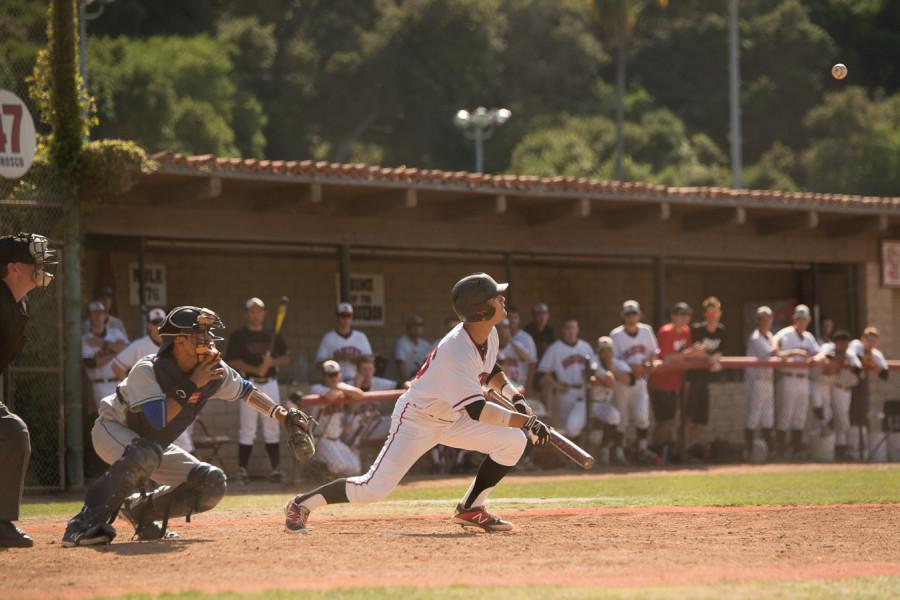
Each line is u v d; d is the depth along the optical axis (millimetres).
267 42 115812
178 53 101188
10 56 31109
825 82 139875
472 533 14984
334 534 14906
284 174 33219
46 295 29781
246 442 30906
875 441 39500
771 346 38469
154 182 33156
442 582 10297
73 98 30250
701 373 36625
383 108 120000
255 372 31016
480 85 123250
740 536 14438
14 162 28484
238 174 32625
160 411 13367
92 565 11930
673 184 118312
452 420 14711
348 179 34188
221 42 110438
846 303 46156
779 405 38531
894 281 46062
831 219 44594
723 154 133750
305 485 29828
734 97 95875
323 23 122875
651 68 140250
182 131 96062
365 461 31578
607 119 127750
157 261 40438
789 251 44656
